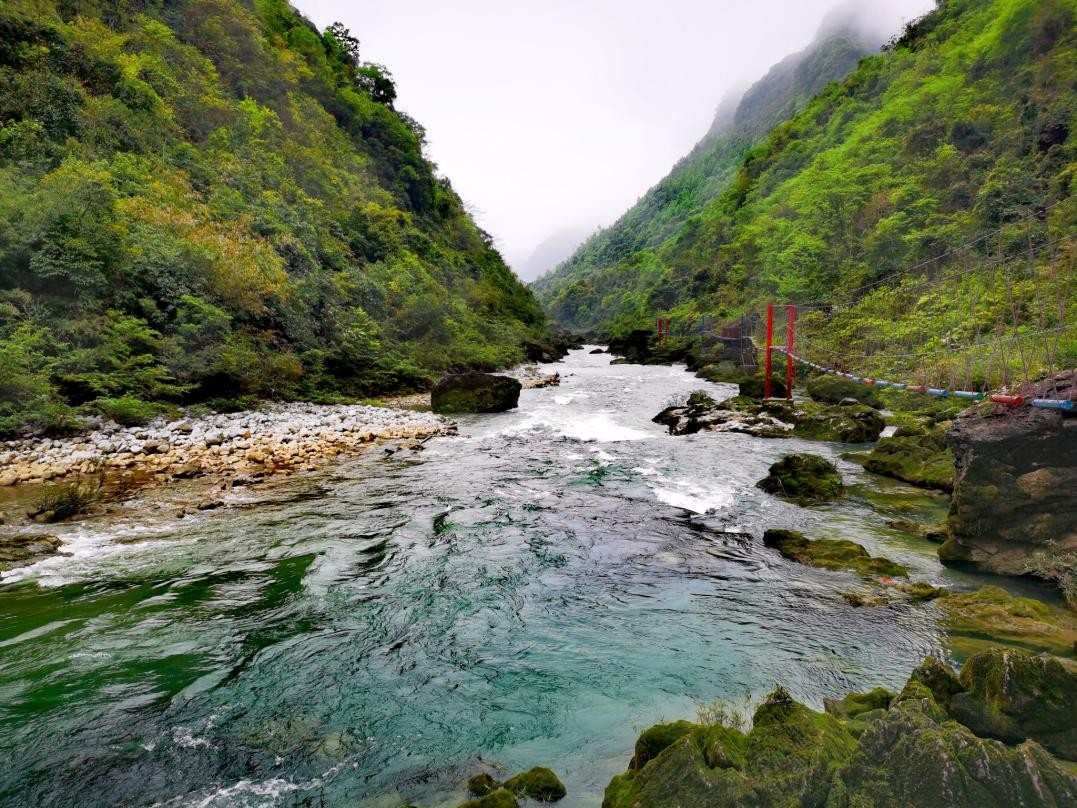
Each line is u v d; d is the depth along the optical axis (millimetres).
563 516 9797
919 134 42375
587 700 4867
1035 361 15016
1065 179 28609
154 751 4234
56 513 9398
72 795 3814
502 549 8320
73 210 16625
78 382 15102
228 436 15250
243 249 22422
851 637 5848
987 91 42250
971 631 5887
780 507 10320
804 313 36594
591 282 142500
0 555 7703
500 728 4516
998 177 31984
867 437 16297
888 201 38469
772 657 5496
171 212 21109
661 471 12922
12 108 20188
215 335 19250
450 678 5203
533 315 70875
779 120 152750
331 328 25375
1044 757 2994
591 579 7340
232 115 32625
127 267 17469
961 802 2848
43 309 15469
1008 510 7289
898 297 29484
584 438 16891
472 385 22531
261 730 4488
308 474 12617
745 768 3229
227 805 3717
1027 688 3803
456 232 64188
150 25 30953
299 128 41188
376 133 55281
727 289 59969
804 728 3391
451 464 13562
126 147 23734
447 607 6578
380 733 4461
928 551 8250
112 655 5516
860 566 7523
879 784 2988
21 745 4281
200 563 7750
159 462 13070
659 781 3258
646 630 6055
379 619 6293
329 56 57844
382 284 33688
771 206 65188
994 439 7375
